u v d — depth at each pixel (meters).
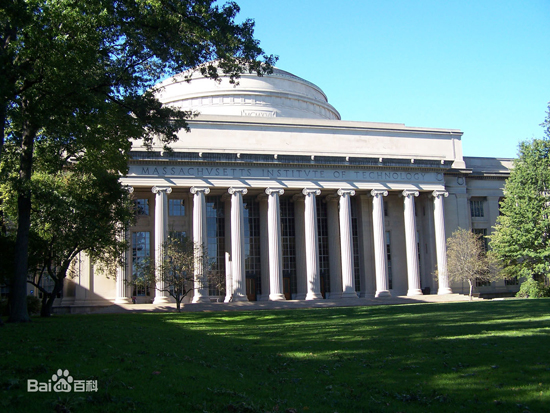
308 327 29.61
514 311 36.41
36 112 26.80
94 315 43.16
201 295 62.56
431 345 20.03
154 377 13.39
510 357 16.59
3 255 36.88
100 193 40.03
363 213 73.50
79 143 31.08
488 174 78.56
